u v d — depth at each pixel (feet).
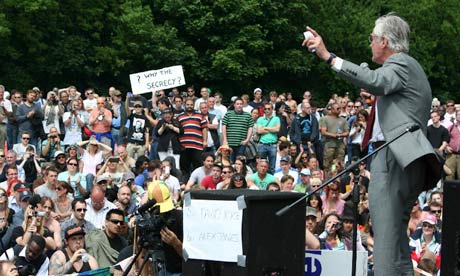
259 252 21.35
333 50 117.80
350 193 43.47
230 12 110.42
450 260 21.15
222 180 48.11
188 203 22.24
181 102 68.13
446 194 21.20
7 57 102.68
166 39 107.76
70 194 43.04
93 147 53.42
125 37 107.14
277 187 42.91
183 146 58.44
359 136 65.00
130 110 63.05
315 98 118.01
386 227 20.99
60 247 36.40
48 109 63.82
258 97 71.92
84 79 107.55
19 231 36.37
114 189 43.98
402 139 20.49
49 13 102.01
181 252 24.00
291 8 113.19
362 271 24.54
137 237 25.80
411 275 21.24
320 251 24.70
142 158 50.90
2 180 51.57
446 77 124.47
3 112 63.41
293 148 62.23
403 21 21.08
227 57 108.78
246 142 62.59
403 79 20.52
